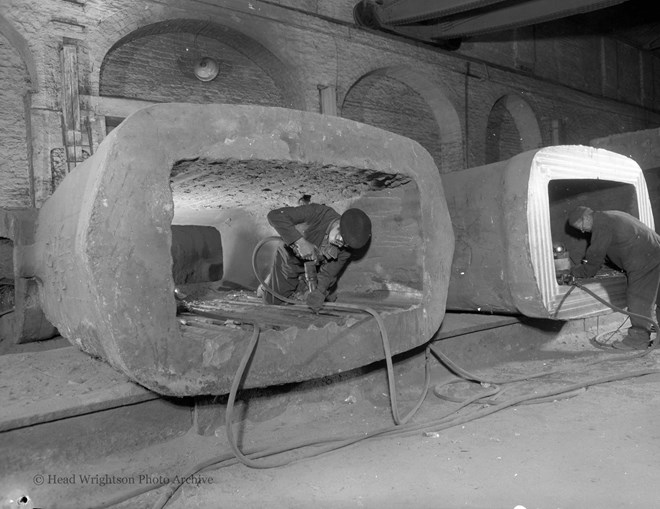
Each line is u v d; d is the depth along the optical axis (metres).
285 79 11.20
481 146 14.35
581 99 17.19
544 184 4.35
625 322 6.60
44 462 2.63
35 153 8.37
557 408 3.64
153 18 9.34
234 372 2.82
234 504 2.49
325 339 3.18
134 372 2.53
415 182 3.69
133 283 2.52
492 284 4.59
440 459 2.90
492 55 14.89
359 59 11.82
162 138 2.61
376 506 2.44
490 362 4.92
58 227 3.28
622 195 5.74
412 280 3.98
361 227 3.62
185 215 5.52
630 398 3.78
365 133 3.34
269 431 3.33
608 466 2.72
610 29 18.45
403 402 3.95
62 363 3.43
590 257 4.90
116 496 2.50
